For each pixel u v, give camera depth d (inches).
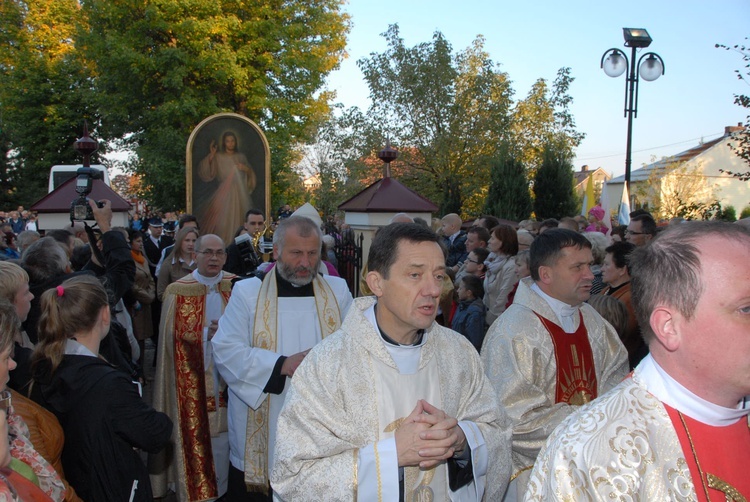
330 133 832.3
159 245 430.3
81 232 281.1
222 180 503.5
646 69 386.6
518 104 725.3
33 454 83.0
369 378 77.5
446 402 81.6
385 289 76.8
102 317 105.5
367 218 283.0
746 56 331.0
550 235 111.6
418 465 73.7
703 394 51.2
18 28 998.4
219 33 722.2
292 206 962.1
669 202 887.7
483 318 193.6
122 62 696.4
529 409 103.0
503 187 560.7
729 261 49.6
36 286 136.5
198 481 171.0
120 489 100.8
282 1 793.6
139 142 797.9
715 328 49.1
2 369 76.2
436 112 687.1
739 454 51.8
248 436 133.2
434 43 692.1
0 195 993.5
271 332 135.2
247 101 767.1
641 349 152.0
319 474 72.6
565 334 109.7
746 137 345.4
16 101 913.5
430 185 697.6
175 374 173.2
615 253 167.0
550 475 54.2
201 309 177.0
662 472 50.5
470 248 263.7
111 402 100.1
